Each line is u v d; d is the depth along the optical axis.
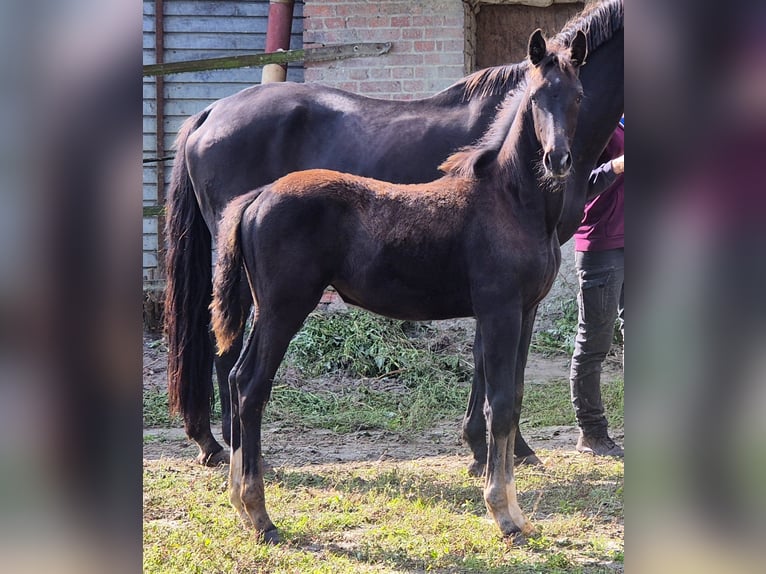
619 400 6.03
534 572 3.16
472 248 3.49
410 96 7.52
